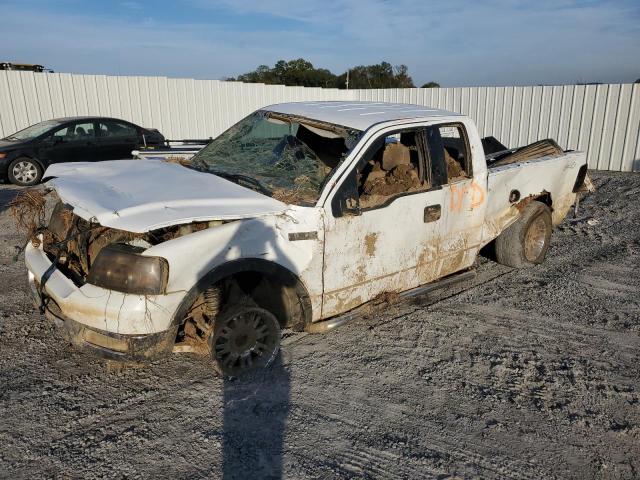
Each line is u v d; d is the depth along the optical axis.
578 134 13.68
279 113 4.72
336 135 4.22
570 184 6.48
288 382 3.67
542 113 14.25
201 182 3.85
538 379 3.82
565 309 5.07
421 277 4.61
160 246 3.14
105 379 3.67
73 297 3.17
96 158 12.13
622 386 3.76
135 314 3.04
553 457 3.02
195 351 3.51
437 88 16.61
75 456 2.88
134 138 12.66
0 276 5.64
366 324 4.66
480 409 3.45
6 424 3.13
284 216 3.60
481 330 4.60
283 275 3.60
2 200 9.60
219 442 3.02
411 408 3.43
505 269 6.21
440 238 4.63
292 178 4.08
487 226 5.29
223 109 17.34
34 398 3.41
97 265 3.18
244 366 3.69
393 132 4.18
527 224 5.89
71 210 3.91
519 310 5.04
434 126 4.51
